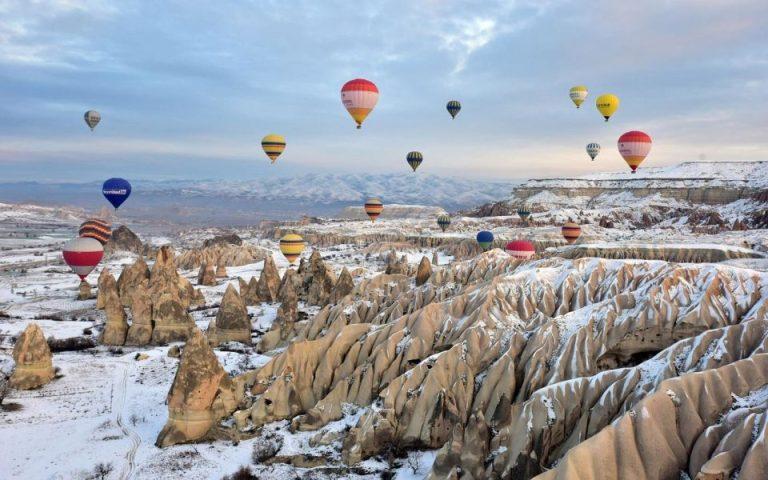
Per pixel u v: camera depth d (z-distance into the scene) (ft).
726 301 156.56
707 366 127.65
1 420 161.99
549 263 215.51
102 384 191.21
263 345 230.07
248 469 135.33
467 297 182.50
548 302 181.78
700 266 171.73
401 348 167.84
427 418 144.05
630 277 180.86
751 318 149.28
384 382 160.97
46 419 163.53
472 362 155.84
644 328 152.35
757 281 161.58
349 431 148.05
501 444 126.41
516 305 180.55
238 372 195.42
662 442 105.81
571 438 123.13
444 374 150.51
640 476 103.76
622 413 121.19
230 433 152.66
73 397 180.04
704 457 103.81
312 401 166.40
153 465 137.90
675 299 160.45
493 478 120.37
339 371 170.19
